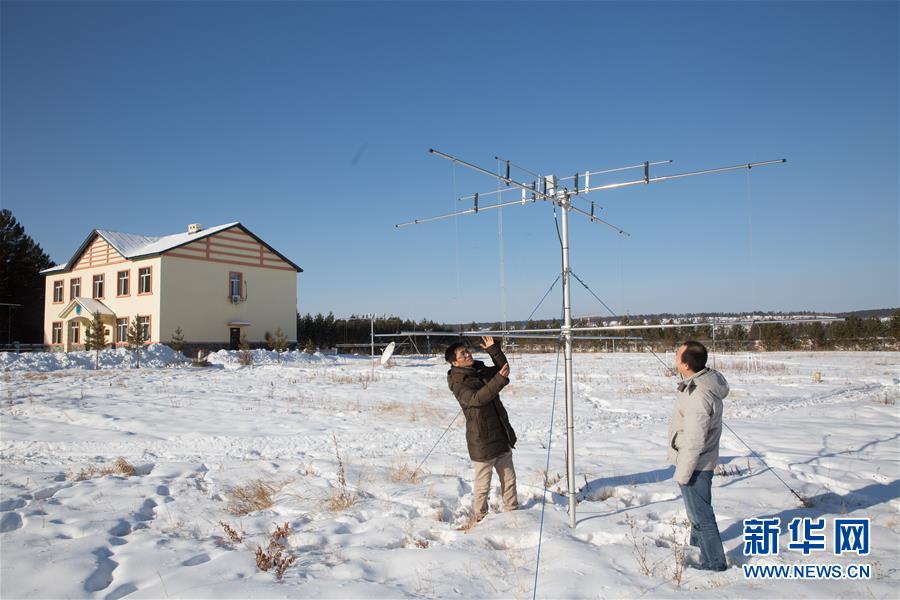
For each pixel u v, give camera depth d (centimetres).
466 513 615
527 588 405
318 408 1435
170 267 3503
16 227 5112
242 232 3888
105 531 564
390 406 1443
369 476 742
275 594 404
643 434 1057
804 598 383
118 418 1262
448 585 414
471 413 571
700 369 443
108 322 3784
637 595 391
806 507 589
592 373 2481
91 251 4000
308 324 4734
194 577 439
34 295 5078
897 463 769
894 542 489
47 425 1205
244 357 3105
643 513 575
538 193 550
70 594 425
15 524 590
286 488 709
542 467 781
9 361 2570
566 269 555
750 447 890
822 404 1481
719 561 436
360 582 422
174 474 804
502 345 618
